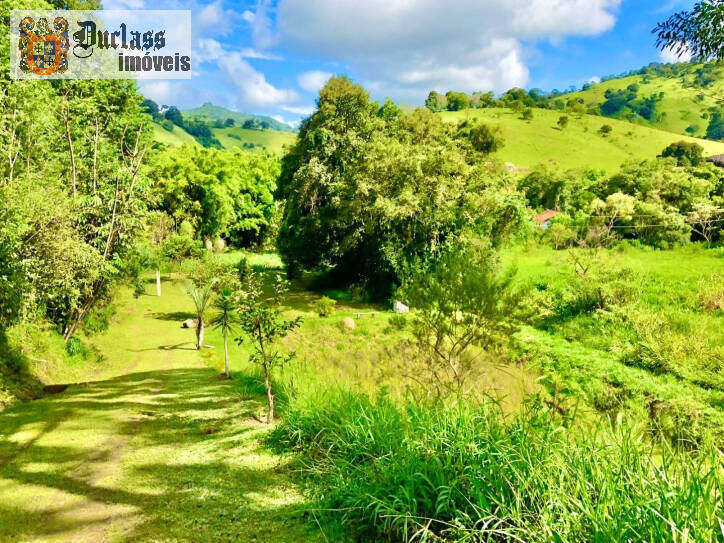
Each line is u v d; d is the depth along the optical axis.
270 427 7.04
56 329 15.08
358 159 32.78
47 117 14.89
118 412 8.17
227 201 56.66
